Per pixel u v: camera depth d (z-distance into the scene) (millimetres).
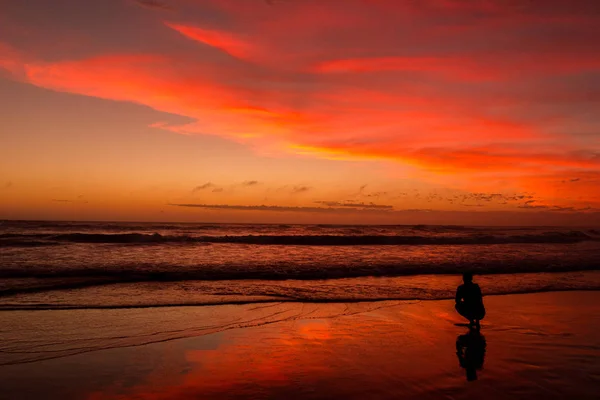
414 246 27531
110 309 8680
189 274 13016
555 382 5230
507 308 9609
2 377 5156
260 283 12133
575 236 40781
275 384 5102
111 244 24156
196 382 5148
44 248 20766
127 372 5441
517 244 31766
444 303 10055
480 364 5859
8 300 9227
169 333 7156
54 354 6012
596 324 8258
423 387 5035
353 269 15062
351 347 6586
